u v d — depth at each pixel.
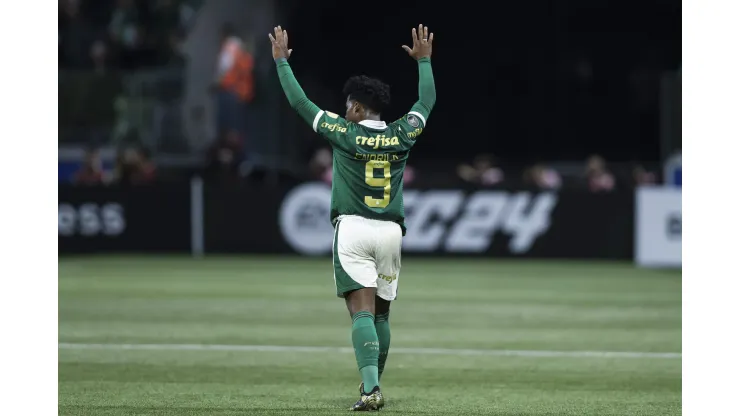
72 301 41.84
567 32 89.50
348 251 21.14
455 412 22.16
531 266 57.25
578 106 89.69
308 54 87.19
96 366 27.75
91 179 66.25
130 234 61.56
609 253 59.62
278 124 79.19
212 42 79.00
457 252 60.22
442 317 37.94
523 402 23.39
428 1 88.81
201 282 48.69
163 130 76.44
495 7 89.19
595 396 24.19
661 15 88.88
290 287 46.81
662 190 58.19
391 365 28.38
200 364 28.12
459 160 89.94
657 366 28.36
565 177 77.81
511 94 90.00
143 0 78.81
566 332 34.50
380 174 21.30
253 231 61.28
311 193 60.81
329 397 23.67
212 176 68.56
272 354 29.83
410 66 89.44
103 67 76.81
